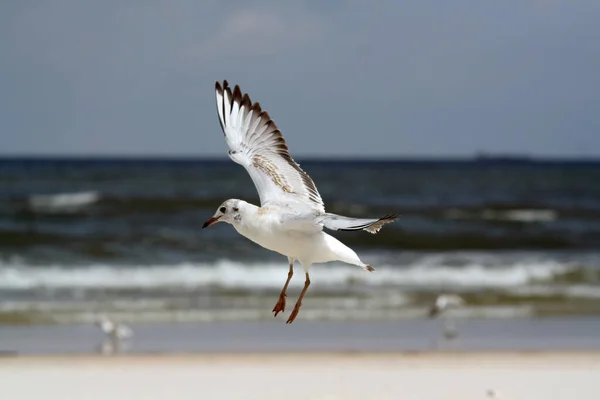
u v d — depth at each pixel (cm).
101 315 1666
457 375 1155
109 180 6750
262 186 753
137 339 1454
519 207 4612
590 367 1208
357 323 1622
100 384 1099
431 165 16088
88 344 1412
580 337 1491
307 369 1195
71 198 4216
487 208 4472
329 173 9812
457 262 2645
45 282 2136
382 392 1059
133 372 1171
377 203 4803
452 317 1698
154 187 5850
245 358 1269
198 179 7025
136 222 3462
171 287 2086
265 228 728
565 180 8425
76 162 15262
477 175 9512
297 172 762
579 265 2555
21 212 3709
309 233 723
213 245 2775
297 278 2220
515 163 19550
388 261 2631
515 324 1622
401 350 1346
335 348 1376
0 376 1139
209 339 1455
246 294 1980
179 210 3816
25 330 1531
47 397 1033
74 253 2619
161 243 2811
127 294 1972
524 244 3153
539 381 1122
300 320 1652
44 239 2886
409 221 3794
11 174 7781
